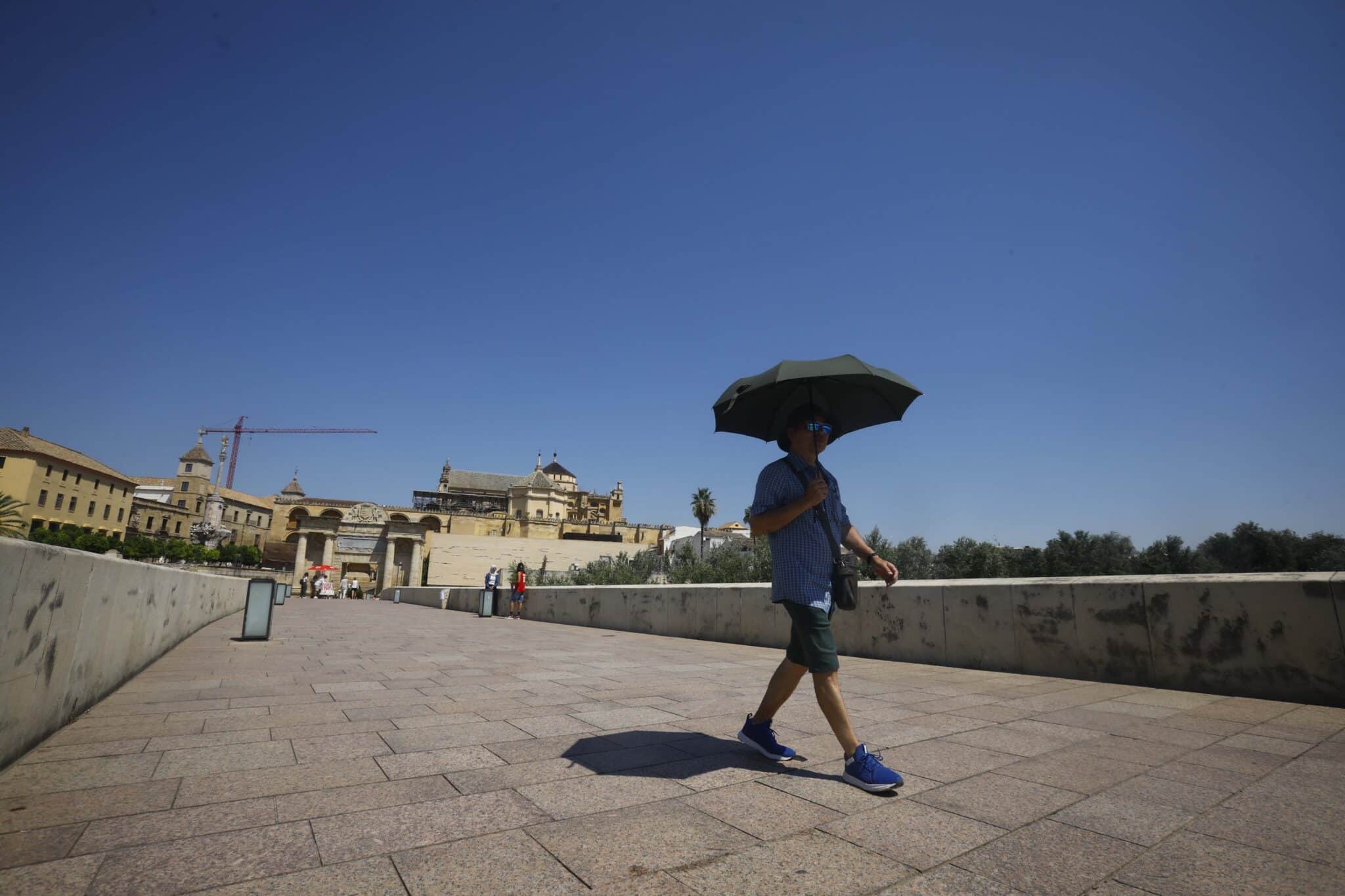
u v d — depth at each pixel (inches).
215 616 608.4
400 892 73.7
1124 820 99.3
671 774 122.3
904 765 129.6
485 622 737.6
